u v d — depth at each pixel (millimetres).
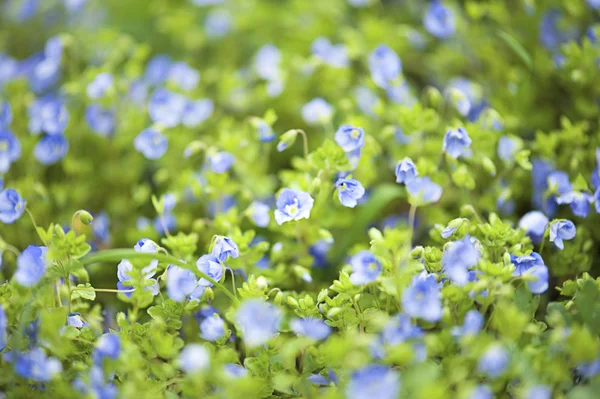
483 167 380
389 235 320
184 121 405
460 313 324
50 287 326
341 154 343
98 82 406
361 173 366
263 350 322
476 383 317
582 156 372
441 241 344
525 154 359
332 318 327
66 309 328
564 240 358
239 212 383
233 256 334
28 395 323
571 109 400
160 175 392
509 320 312
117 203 406
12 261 369
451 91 376
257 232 384
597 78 383
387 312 329
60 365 320
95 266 376
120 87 415
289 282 360
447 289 318
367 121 395
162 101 400
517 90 398
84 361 327
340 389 316
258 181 386
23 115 415
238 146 380
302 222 352
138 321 352
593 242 366
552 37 411
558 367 310
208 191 367
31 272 325
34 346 326
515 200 381
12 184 386
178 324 330
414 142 376
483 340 310
